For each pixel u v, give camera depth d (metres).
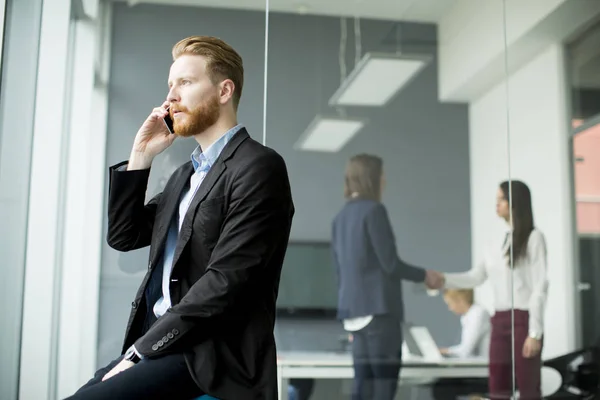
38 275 2.38
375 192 3.21
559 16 3.28
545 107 3.24
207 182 1.46
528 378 3.10
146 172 1.60
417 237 3.21
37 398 2.35
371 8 3.22
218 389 1.31
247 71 2.81
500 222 3.21
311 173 3.19
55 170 2.43
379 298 3.15
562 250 3.20
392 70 3.23
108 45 2.56
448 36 3.26
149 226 1.62
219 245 1.38
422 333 3.13
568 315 3.17
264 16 2.83
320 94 3.19
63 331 2.39
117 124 2.52
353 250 3.19
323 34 3.19
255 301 1.40
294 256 3.17
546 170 3.23
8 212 2.37
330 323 3.15
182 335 1.31
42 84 2.43
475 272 3.19
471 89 3.26
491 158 3.23
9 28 2.39
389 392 3.08
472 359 3.12
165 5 2.66
